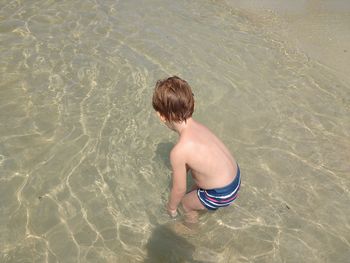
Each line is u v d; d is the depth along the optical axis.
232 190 1.43
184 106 1.32
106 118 2.01
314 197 1.71
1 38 2.52
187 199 1.51
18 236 1.51
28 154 1.81
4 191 1.65
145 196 1.68
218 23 2.91
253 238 1.55
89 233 1.54
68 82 2.21
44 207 1.61
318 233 1.57
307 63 2.53
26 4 2.92
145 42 2.59
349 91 2.30
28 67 2.29
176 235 1.55
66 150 1.84
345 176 1.80
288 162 1.86
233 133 2.00
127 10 2.95
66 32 2.63
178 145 1.35
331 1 3.29
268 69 2.45
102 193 1.68
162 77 2.29
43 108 2.04
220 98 2.19
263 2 3.26
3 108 2.03
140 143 1.90
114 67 2.34
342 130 2.04
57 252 1.46
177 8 3.06
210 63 2.45
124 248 1.50
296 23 2.98
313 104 2.20
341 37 2.81
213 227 1.59
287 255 1.49
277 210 1.66
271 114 2.11
